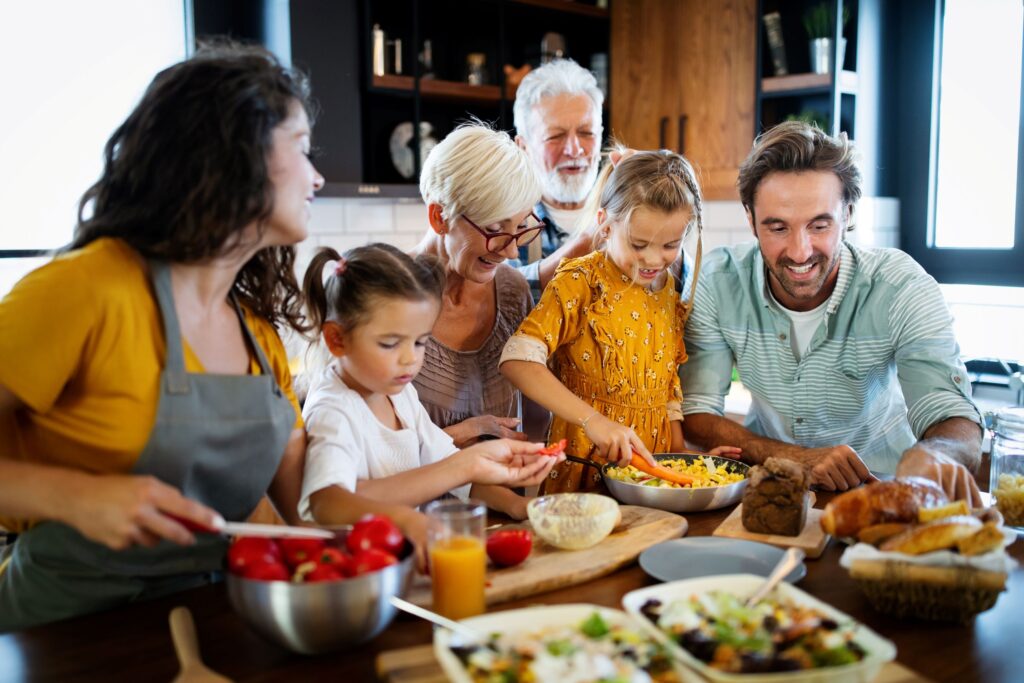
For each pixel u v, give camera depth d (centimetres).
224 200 113
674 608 101
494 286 205
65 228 297
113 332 114
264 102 114
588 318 194
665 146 361
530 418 237
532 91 274
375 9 328
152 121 114
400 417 165
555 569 126
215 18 320
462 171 176
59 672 102
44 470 107
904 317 193
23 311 110
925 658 104
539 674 88
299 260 328
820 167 180
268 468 131
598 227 204
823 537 140
